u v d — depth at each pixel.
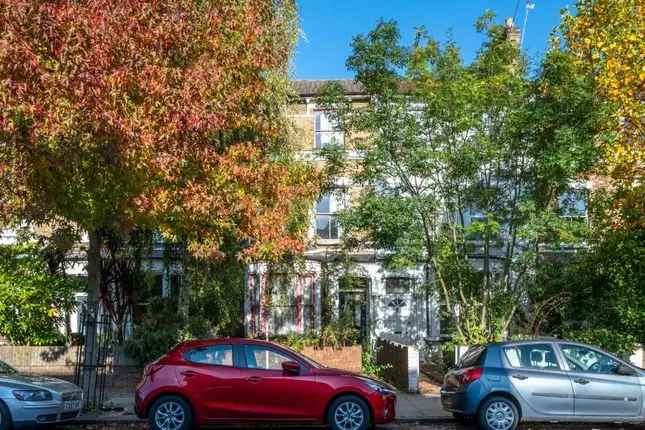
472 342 17.61
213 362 12.02
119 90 11.49
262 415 11.80
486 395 12.25
